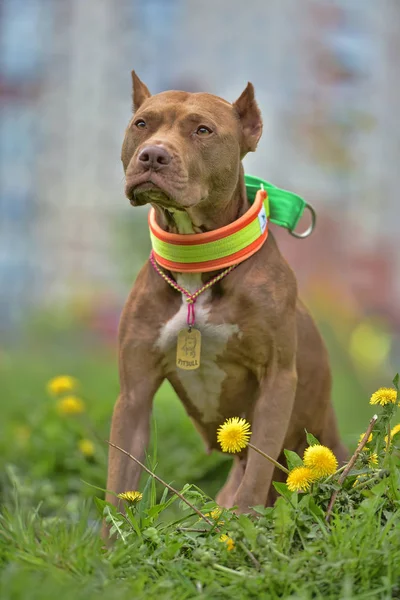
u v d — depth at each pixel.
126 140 4.92
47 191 18.50
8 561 3.87
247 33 18.34
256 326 4.88
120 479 4.86
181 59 18.48
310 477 4.09
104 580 3.62
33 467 6.93
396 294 17.53
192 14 18.48
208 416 5.30
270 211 5.44
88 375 11.67
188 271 4.88
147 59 18.48
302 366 5.46
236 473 5.61
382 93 18.48
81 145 18.52
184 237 4.86
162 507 4.25
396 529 3.83
